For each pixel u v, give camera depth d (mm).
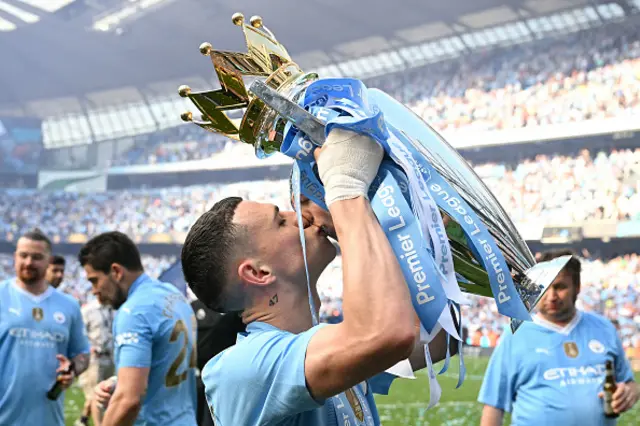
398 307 1211
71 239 34344
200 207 32562
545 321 4047
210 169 32781
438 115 27734
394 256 1252
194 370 3867
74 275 32281
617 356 4035
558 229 22672
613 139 23281
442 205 1346
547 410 3916
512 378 4031
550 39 26078
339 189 1277
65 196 36031
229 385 1460
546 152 24750
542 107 24844
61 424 5184
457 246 1410
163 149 35500
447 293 1274
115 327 3594
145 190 34562
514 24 26562
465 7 26297
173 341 3645
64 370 5000
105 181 36562
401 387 14430
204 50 1371
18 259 5141
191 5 28719
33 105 39781
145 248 33406
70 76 36812
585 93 24047
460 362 1312
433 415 11625
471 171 1497
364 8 27469
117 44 33281
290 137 1369
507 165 25297
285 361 1372
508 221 1474
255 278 1541
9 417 4922
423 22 28000
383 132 1284
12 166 38219
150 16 30156
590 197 22516
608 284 21219
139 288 3734
